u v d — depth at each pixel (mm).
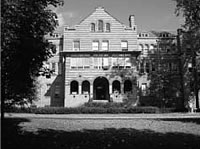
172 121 22391
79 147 12297
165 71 50312
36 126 18453
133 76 44906
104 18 47812
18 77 13047
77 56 45469
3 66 11688
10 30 11188
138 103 45031
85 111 35469
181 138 14688
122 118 25672
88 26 47375
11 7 10875
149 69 50406
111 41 47094
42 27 13156
